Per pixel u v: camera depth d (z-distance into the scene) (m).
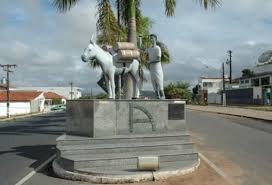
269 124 23.66
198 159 10.22
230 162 10.79
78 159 9.20
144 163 8.80
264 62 67.81
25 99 73.19
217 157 11.60
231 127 21.86
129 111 11.00
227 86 88.00
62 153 9.77
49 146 15.37
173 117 11.48
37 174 9.76
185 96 84.75
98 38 15.47
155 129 11.23
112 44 15.28
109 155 9.72
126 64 12.29
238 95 69.44
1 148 15.19
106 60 11.76
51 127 27.55
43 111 80.25
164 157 9.77
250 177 9.01
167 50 22.67
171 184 8.27
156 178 8.59
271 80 62.72
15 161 11.74
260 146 13.92
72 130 11.16
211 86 100.56
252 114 33.53
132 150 10.08
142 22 20.23
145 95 13.99
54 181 8.88
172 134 11.12
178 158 9.90
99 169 9.09
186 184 8.27
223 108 52.72
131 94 12.73
